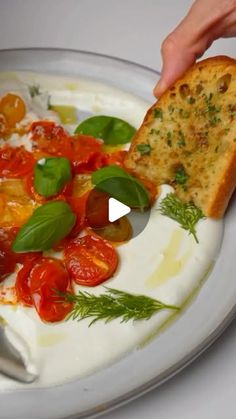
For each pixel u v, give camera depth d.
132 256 0.30
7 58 0.39
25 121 0.36
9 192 0.32
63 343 0.27
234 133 0.31
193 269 0.30
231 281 0.29
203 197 0.32
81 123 0.35
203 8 0.35
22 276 0.29
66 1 0.45
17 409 0.25
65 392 0.26
